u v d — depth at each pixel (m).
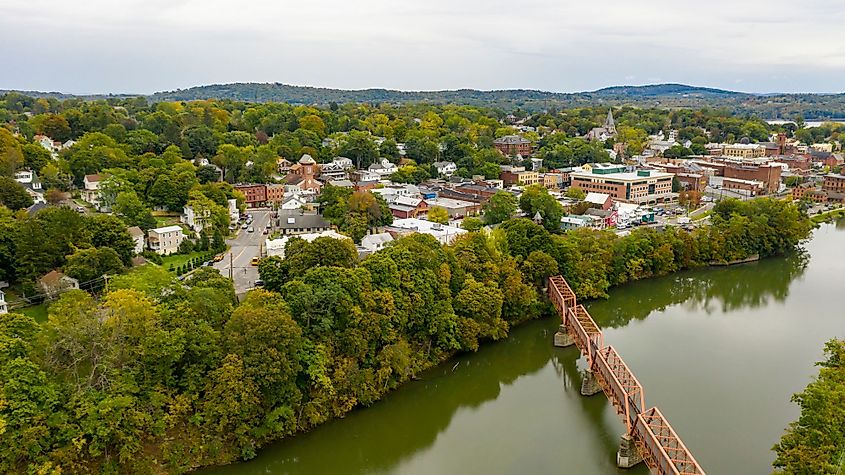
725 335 158.75
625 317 173.50
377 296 126.69
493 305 147.62
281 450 105.44
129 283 123.56
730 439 108.00
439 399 125.12
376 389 122.31
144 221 196.50
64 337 94.56
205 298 111.88
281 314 109.50
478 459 104.81
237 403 98.81
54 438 86.50
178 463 97.31
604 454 105.62
